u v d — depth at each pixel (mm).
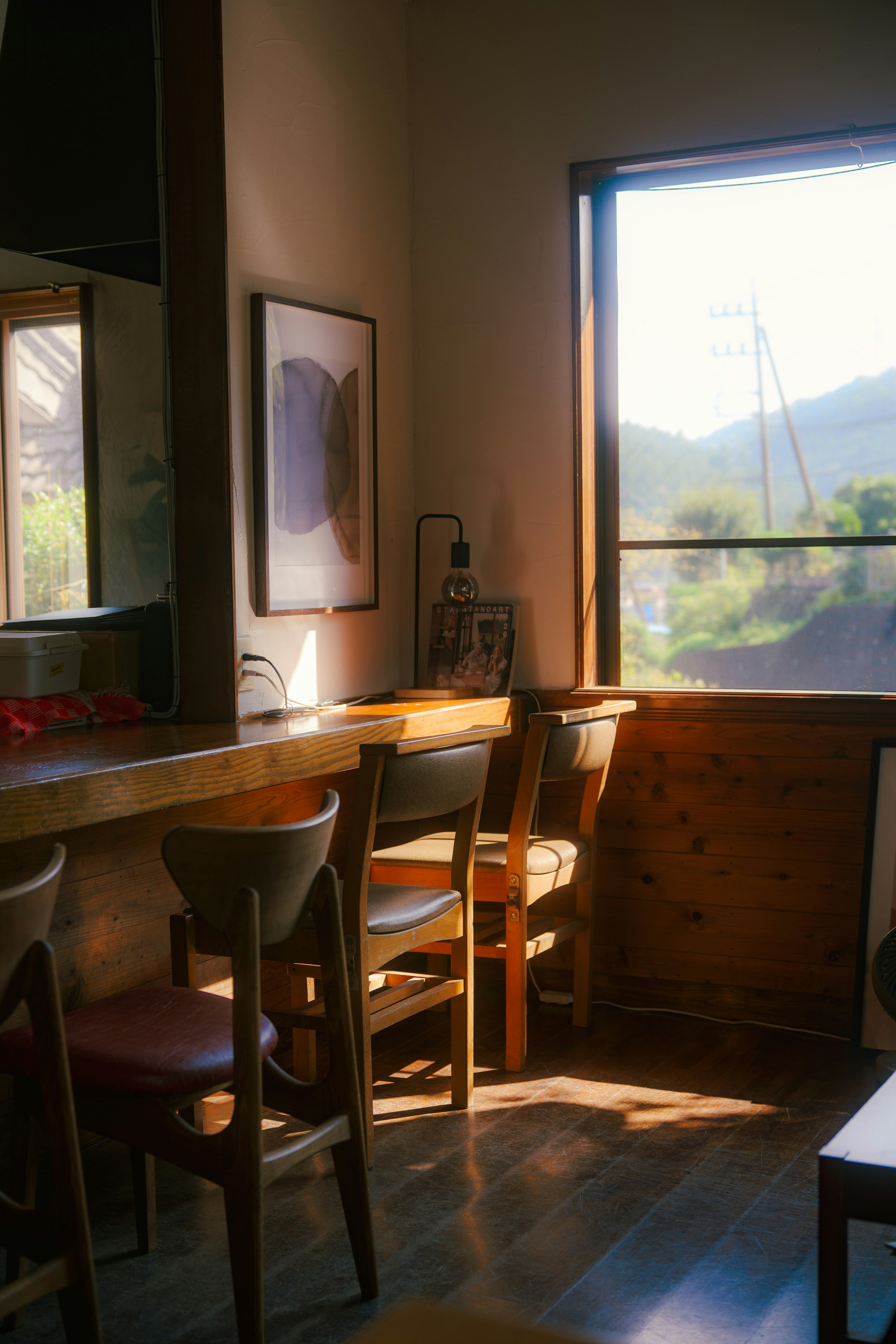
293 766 2590
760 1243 2092
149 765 2168
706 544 3504
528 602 3637
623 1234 2129
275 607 3098
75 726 2781
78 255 3189
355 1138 1912
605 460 3639
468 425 3693
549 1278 1977
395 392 3674
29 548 3809
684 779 3398
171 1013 1912
